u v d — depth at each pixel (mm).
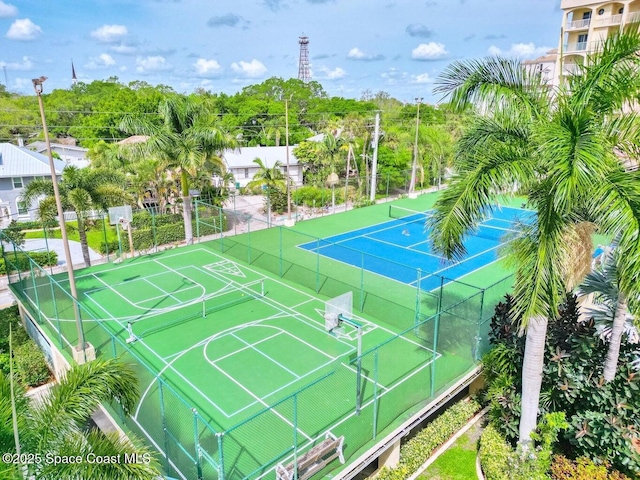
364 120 56562
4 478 6336
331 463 11148
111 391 8695
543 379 12492
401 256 28438
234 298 21875
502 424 12969
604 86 9523
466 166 11031
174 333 18406
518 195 10664
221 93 93562
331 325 14070
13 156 42031
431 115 80625
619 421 11031
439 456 13109
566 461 11914
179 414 13281
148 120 29375
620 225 8617
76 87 104500
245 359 16531
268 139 70375
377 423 12680
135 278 24438
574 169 8352
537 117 10672
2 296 26750
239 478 10742
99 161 37562
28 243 34750
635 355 12344
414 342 17469
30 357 18656
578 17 55656
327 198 47094
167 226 33812
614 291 11852
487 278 24562
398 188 53969
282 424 12875
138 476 7348
